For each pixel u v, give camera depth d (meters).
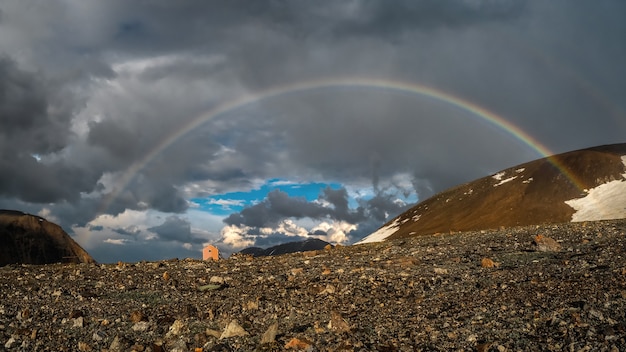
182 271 28.09
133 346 13.75
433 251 30.08
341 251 35.62
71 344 14.59
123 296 20.92
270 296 20.03
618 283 17.00
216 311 17.69
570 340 12.13
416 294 19.05
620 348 11.24
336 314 15.24
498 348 12.26
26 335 15.48
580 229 33.25
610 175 160.75
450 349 12.66
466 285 19.88
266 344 13.54
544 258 24.27
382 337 14.04
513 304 16.11
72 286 23.33
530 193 169.25
